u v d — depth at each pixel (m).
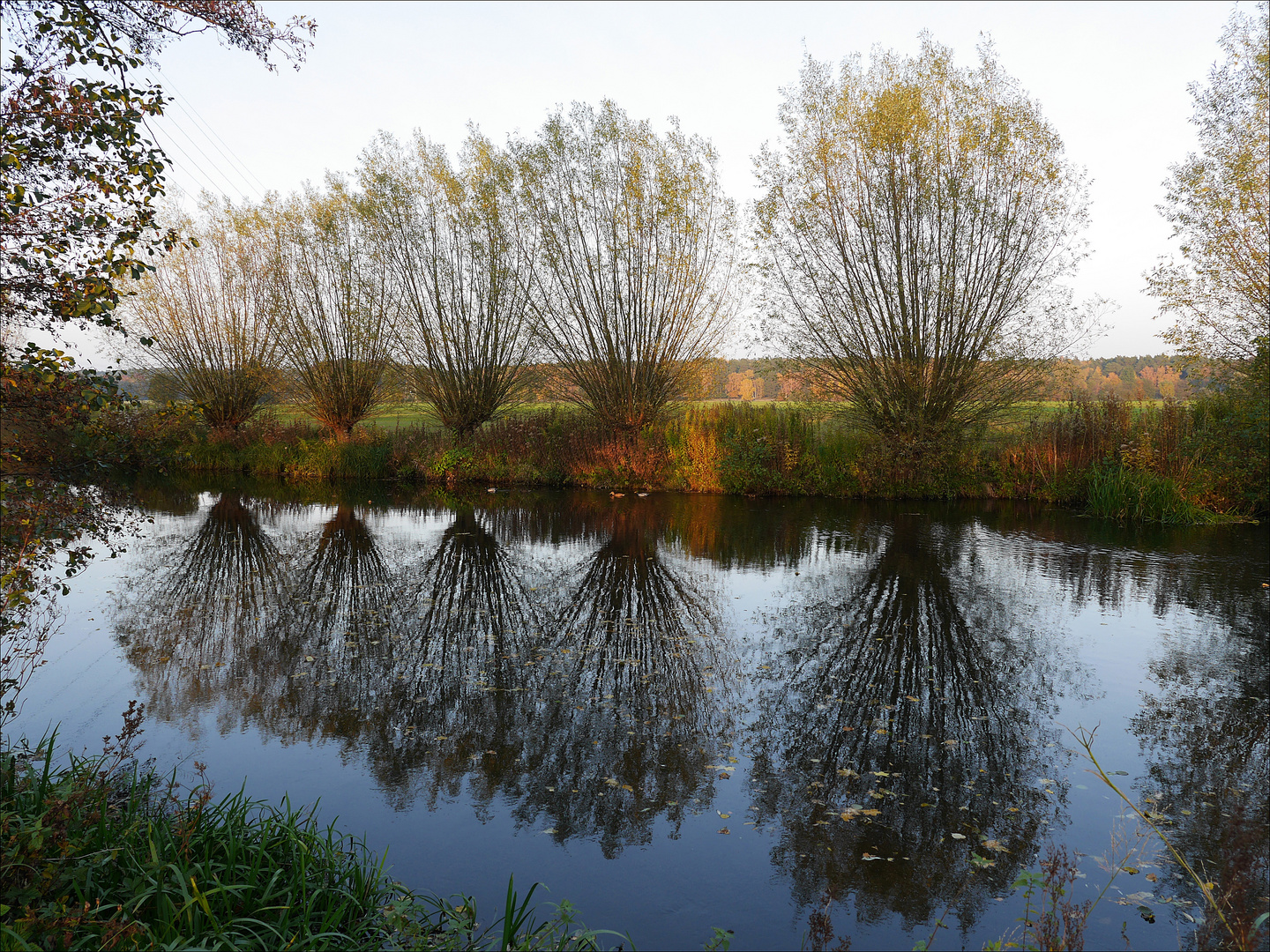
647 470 18.56
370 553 10.55
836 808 3.86
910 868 3.34
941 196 14.91
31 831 2.62
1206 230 14.27
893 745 4.59
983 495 16.75
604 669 5.92
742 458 17.81
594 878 3.28
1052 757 4.42
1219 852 3.43
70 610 7.50
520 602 7.93
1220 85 13.77
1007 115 14.58
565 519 13.86
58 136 3.47
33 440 3.85
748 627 7.04
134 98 3.73
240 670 5.83
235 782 4.06
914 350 15.72
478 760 4.39
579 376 19.66
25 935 2.29
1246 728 4.79
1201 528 12.71
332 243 22.17
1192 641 6.55
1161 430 14.91
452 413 21.70
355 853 3.28
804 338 16.12
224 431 24.50
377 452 21.97
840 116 15.42
